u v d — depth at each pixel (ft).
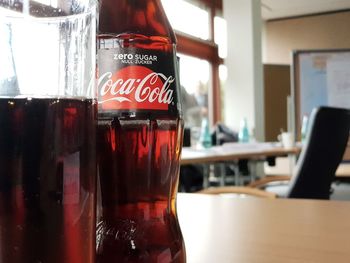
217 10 11.12
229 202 1.99
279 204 1.90
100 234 0.70
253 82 9.45
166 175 0.74
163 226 0.74
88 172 0.54
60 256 0.50
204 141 6.72
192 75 10.04
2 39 0.52
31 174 0.49
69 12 0.55
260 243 1.20
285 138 6.25
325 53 5.78
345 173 4.87
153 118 0.71
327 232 1.33
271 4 12.89
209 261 1.03
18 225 0.49
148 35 0.71
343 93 5.77
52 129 0.50
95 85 0.58
